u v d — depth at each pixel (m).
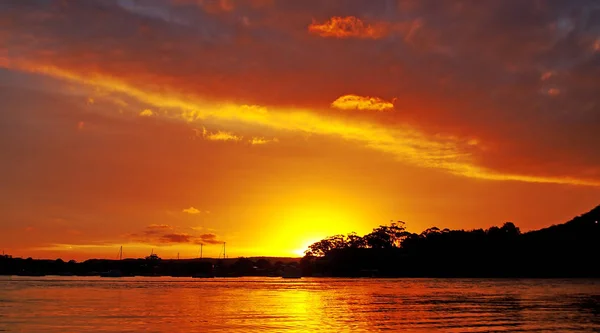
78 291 147.62
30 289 158.62
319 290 156.50
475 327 65.50
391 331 63.03
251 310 87.31
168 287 179.75
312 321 72.06
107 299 112.81
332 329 64.69
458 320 72.75
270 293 139.62
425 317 76.69
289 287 180.75
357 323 70.19
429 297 120.19
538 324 67.75
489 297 118.62
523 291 142.88
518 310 86.00
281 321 72.00
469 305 96.62
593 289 151.62
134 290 155.62
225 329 64.38
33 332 61.28
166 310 86.56
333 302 105.56
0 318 73.94
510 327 65.31
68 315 78.00
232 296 125.56
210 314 80.19
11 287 173.12
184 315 78.69
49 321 70.69
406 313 82.44
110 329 63.75
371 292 142.50
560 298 113.75
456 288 163.75
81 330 62.81
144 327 65.56
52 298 115.56
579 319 73.06
